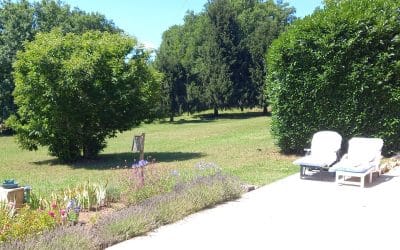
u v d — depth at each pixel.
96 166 17.88
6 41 46.53
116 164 18.14
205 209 9.26
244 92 49.38
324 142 13.36
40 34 18.92
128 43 19.03
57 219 7.32
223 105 49.72
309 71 16.20
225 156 18.33
